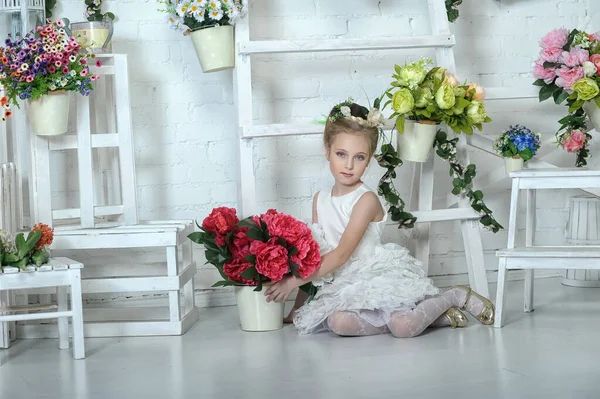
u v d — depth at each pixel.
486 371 2.15
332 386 2.05
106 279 2.71
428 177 3.12
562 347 2.40
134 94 3.28
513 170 2.98
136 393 2.05
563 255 2.66
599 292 3.37
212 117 3.36
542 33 3.70
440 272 3.60
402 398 1.93
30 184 2.79
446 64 3.13
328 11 3.45
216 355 2.44
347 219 2.79
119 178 3.12
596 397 1.89
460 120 2.85
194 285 3.32
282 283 2.70
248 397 1.98
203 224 2.78
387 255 2.73
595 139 3.68
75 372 2.29
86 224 2.81
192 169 3.35
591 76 2.92
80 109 2.79
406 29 3.53
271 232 2.65
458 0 3.32
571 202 3.54
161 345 2.61
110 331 2.76
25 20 2.88
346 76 3.48
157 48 3.29
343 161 2.75
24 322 2.88
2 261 2.40
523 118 3.69
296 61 3.42
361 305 2.60
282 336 2.69
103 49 2.95
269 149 3.41
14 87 2.63
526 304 2.97
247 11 2.97
